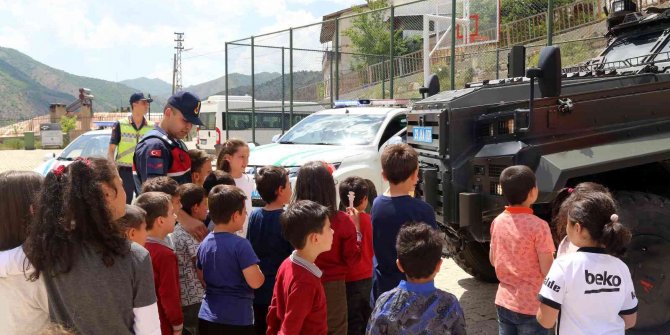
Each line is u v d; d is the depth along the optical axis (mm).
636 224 3979
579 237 2617
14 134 46844
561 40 14875
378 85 16578
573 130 4262
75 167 2346
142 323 2371
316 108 17875
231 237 3357
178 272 3414
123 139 6754
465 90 4930
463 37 15516
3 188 2402
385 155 3557
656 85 4539
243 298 3328
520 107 4289
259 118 22547
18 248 2369
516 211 3350
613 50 6723
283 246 3713
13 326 2348
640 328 4086
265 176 3742
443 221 4512
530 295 3230
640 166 4559
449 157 4480
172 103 4332
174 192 3723
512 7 16953
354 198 3896
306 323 3053
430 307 2500
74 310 2260
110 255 2287
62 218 2273
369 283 3891
